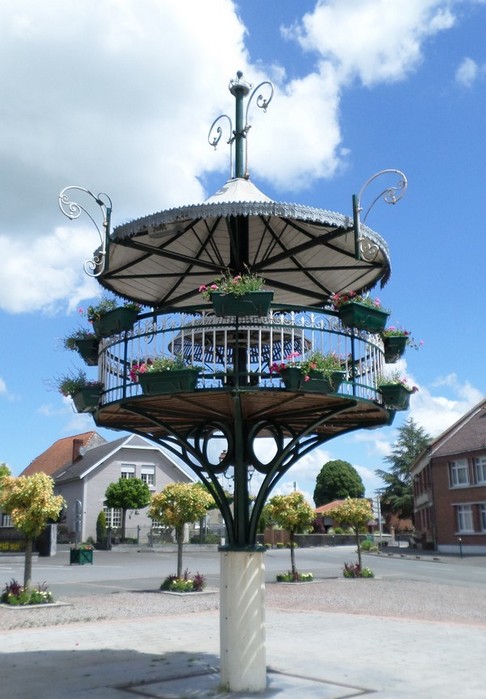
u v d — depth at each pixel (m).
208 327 7.44
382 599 18.98
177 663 9.66
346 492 82.56
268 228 8.90
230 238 8.80
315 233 8.66
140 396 7.46
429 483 53.88
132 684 8.31
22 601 16.78
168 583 20.55
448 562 37.25
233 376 7.13
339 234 8.43
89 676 8.82
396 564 35.22
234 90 9.04
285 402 7.74
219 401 7.68
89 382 8.36
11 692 7.98
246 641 7.71
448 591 21.20
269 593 20.55
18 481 17.44
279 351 8.45
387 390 8.18
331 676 8.58
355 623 14.03
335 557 41.59
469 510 47.50
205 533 52.38
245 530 8.10
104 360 8.34
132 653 10.55
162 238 8.79
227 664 7.75
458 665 9.39
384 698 7.46
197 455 8.48
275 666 9.22
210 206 7.37
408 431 87.31
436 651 10.55
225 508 8.18
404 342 8.66
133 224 7.76
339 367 7.28
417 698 7.48
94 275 7.93
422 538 53.88
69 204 7.92
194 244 9.16
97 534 49.72
